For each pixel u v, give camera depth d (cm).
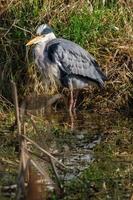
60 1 1636
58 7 1627
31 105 888
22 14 1592
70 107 1492
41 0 1636
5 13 1581
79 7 1623
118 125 1395
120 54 1584
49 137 1278
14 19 1580
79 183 1004
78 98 1562
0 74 1484
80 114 1485
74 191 971
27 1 1611
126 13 1644
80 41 1603
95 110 1513
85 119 1442
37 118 1379
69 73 1530
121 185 1002
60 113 1473
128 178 1034
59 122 1400
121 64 1575
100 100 1534
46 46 1534
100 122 1419
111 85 1549
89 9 1623
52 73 1530
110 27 1622
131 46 1595
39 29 1546
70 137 1289
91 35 1608
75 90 1544
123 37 1614
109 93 1542
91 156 1160
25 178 883
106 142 1259
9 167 1052
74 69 1530
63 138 1280
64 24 1617
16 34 1555
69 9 1623
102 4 1652
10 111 1411
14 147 1184
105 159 1142
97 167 1091
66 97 1558
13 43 1537
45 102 894
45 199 908
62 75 1534
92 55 1596
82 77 1531
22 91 1512
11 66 1502
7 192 945
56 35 1611
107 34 1620
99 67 1547
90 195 957
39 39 1528
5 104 1430
